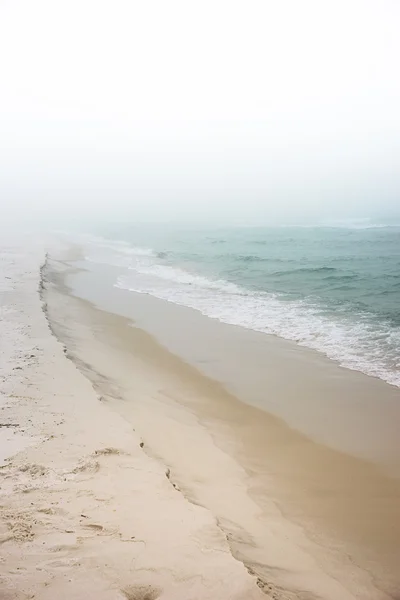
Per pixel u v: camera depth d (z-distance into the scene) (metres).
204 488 4.66
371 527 4.20
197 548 3.42
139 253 28.09
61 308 13.23
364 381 7.82
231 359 9.12
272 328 11.14
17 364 7.72
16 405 6.12
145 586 3.00
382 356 8.88
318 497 4.68
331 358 8.96
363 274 17.61
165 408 6.78
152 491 4.23
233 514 4.23
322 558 3.75
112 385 7.42
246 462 5.39
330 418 6.55
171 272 20.61
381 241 30.36
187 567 3.19
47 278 18.14
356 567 3.66
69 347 9.20
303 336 10.39
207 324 11.77
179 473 4.86
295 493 4.75
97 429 5.47
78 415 5.85
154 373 8.38
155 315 12.80
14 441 5.12
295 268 19.95
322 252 25.84
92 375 7.67
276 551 3.75
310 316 11.97
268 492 4.75
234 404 7.09
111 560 3.23
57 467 4.57
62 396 6.45
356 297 13.79
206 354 9.46
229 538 3.72
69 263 23.98
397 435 6.02
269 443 5.87
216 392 7.55
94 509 3.89
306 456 5.54
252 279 17.95
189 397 7.35
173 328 11.43
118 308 13.73
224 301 14.34
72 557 3.24
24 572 3.05
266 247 29.45
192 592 2.96
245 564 3.39
